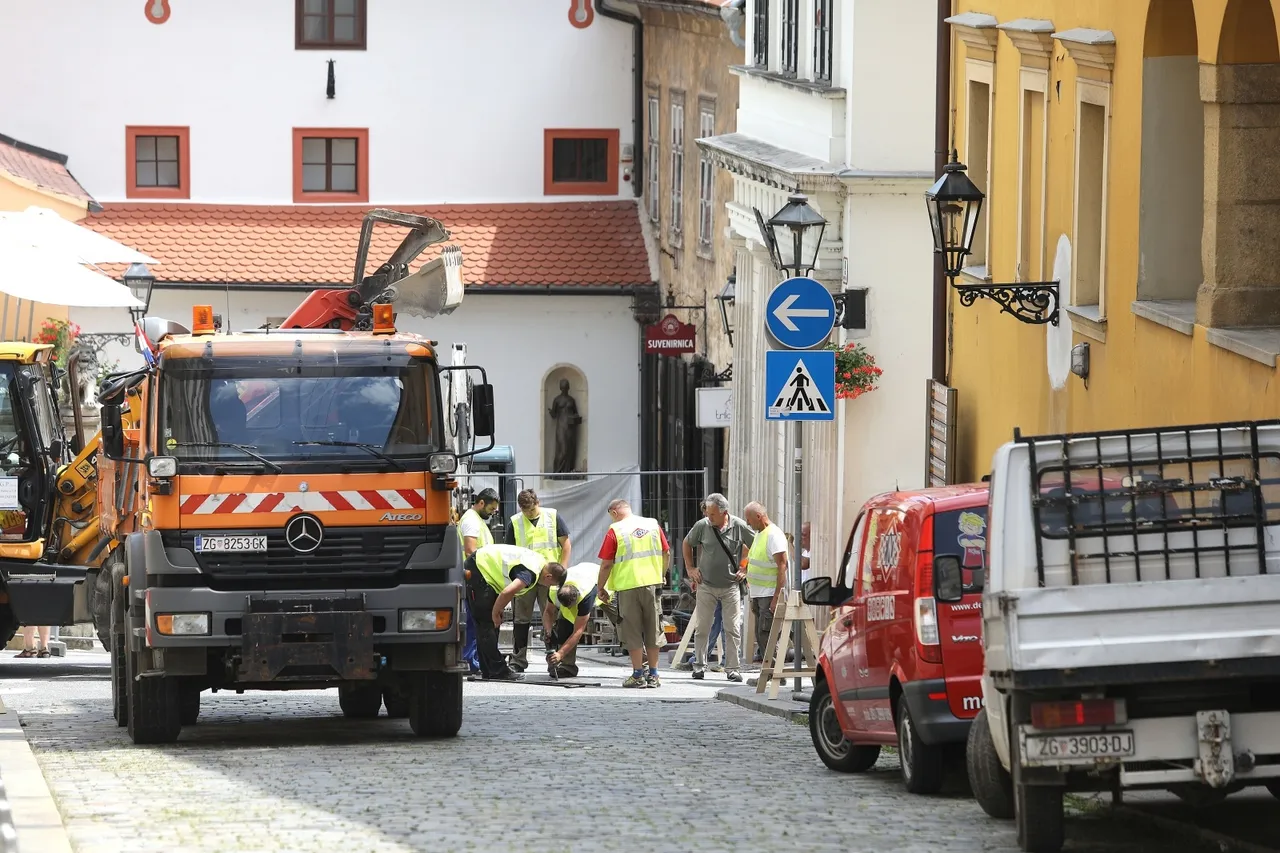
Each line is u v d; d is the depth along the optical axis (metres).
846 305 46.25
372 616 26.75
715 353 67.69
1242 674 16.19
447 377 32.47
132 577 27.39
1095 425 31.02
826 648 24.53
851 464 46.81
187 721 30.88
